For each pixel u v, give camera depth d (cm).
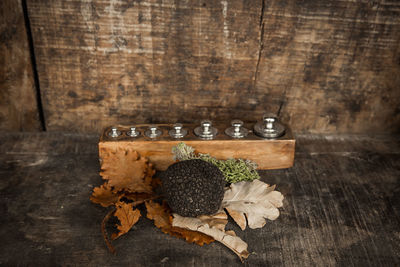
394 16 40
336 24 40
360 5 39
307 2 39
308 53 42
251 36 41
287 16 40
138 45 41
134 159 36
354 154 44
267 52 42
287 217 34
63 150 43
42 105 44
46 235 32
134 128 39
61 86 43
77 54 41
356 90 44
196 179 30
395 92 45
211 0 39
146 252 30
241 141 39
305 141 46
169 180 31
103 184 38
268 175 40
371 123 46
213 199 30
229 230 32
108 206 35
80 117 45
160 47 41
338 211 35
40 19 39
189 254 30
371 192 38
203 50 41
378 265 30
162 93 44
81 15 39
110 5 39
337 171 41
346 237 32
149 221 33
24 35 40
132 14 39
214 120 46
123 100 44
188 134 40
